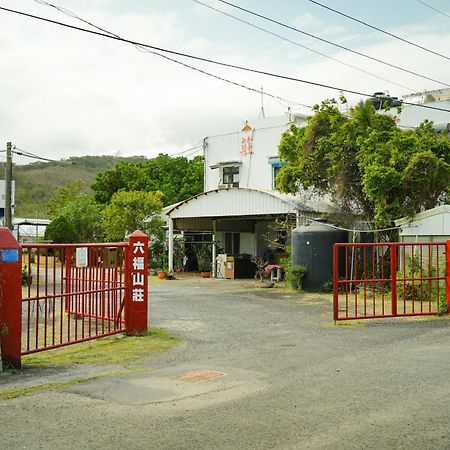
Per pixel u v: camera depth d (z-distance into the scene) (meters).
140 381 6.59
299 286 18.08
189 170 39.12
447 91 27.03
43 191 102.44
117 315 10.06
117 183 40.19
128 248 9.96
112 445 4.51
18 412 5.39
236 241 27.88
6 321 7.29
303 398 5.79
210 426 4.95
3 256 7.30
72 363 7.72
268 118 28.33
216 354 8.23
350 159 17.86
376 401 5.67
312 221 18.88
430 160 15.82
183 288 19.64
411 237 16.14
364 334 9.87
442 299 13.73
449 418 5.14
